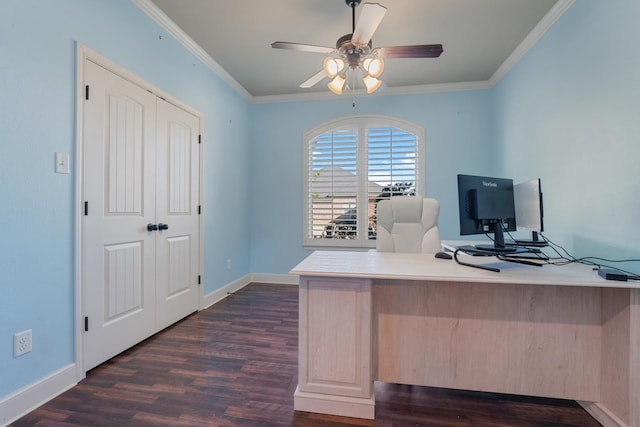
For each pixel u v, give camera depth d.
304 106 4.38
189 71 3.06
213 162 3.52
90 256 2.03
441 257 1.99
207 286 3.42
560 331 1.68
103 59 2.10
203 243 3.32
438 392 1.88
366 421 1.60
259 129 4.50
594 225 2.01
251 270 4.50
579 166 2.16
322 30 2.81
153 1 2.42
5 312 1.55
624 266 1.76
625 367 1.48
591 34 2.03
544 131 2.64
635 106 1.68
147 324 2.54
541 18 2.59
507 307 1.72
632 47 1.69
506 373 1.73
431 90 4.05
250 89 4.18
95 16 2.04
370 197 4.20
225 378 1.97
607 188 1.89
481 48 3.08
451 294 1.76
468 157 3.99
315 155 4.36
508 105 3.41
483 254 1.89
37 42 1.69
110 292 2.18
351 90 4.14
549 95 2.56
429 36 2.88
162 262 2.72
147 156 2.53
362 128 4.22
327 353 1.66
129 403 1.71
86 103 1.98
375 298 1.81
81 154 1.95
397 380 1.82
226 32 2.85
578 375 1.67
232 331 2.71
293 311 3.24
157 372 2.03
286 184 4.44
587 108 2.07
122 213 2.29
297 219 4.42
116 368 2.08
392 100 4.16
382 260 1.94
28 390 1.64
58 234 1.82
